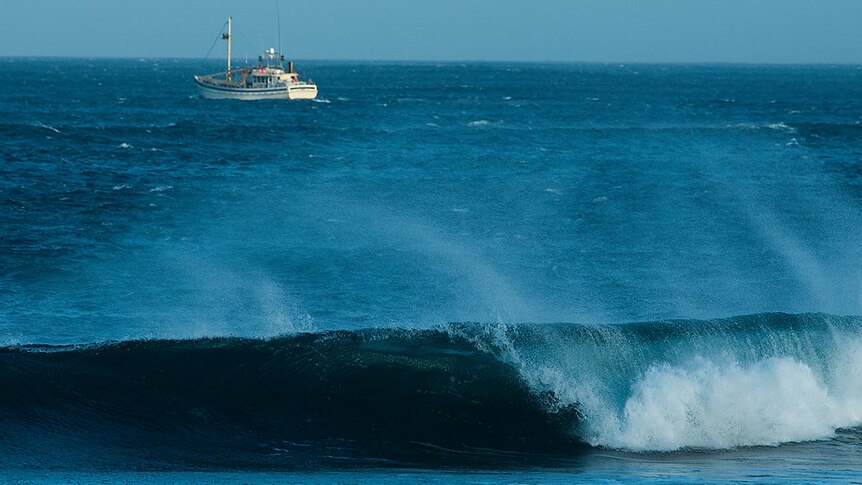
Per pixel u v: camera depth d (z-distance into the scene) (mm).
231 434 49281
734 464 47375
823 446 50781
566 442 50031
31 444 47000
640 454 49156
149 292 86500
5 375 51906
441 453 48406
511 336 56094
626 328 57188
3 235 112250
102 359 54281
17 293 84750
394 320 79312
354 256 103312
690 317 81688
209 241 111500
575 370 53625
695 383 52656
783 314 59062
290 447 48375
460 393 52062
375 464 46500
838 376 55594
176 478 43375
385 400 51812
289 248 107312
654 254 106812
